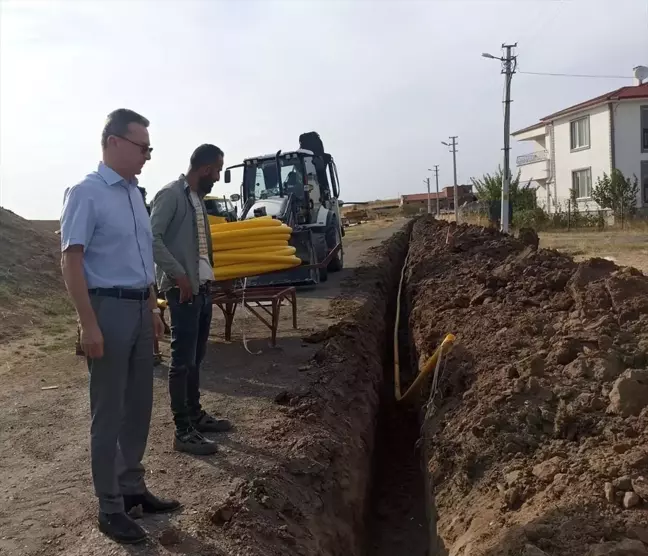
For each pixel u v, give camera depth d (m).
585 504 3.24
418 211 70.88
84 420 5.86
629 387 4.05
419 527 5.57
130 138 3.44
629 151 32.91
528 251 8.37
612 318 5.43
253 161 14.77
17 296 12.64
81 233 3.25
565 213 33.34
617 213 30.92
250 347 8.19
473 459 4.45
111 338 3.38
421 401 6.97
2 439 5.46
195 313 4.87
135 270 3.49
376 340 9.34
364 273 15.14
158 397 6.37
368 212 68.94
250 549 3.51
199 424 5.28
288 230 8.55
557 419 4.26
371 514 5.65
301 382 6.54
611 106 32.72
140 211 3.61
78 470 4.70
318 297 12.00
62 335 10.36
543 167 39.75
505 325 6.45
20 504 4.15
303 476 4.61
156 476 4.46
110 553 3.44
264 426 5.38
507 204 27.52
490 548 3.30
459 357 6.38
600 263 6.63
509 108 27.25
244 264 7.99
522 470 3.94
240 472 4.50
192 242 4.85
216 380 6.81
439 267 11.41
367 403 6.76
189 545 3.53
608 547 2.88
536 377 4.84
